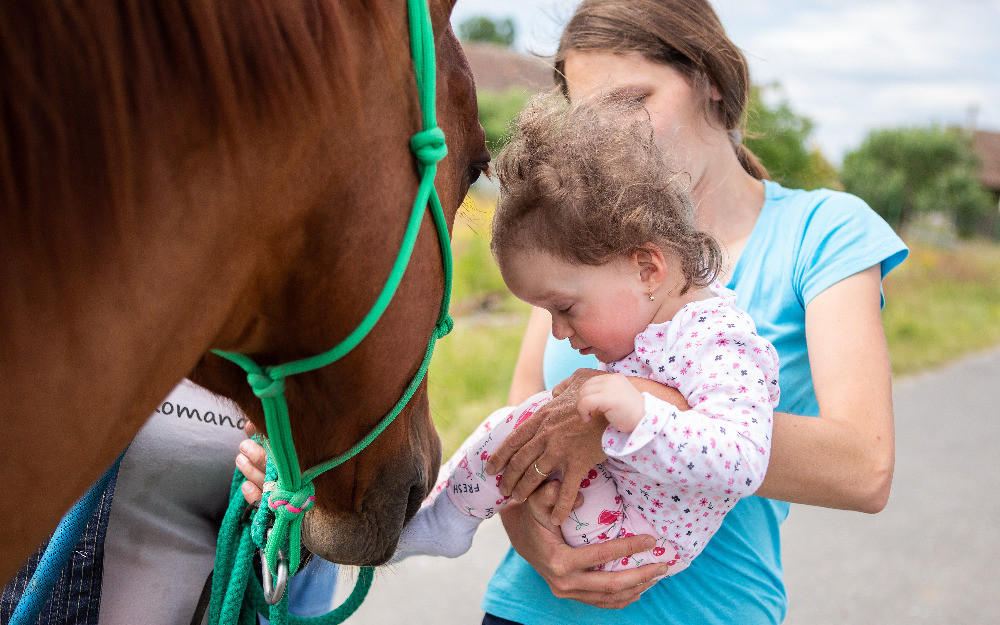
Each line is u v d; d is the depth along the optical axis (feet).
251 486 3.83
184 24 2.23
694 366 3.84
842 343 4.25
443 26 3.06
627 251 3.86
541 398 4.34
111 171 2.14
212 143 2.29
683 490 3.99
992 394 23.58
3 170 2.05
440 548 4.41
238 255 2.47
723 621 4.38
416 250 3.00
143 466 4.04
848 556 12.69
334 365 2.95
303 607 4.75
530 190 3.82
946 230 94.84
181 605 4.11
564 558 4.02
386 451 3.51
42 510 2.25
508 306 26.02
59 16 2.10
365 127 2.64
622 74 4.79
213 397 4.23
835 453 3.96
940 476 16.29
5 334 2.08
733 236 4.89
